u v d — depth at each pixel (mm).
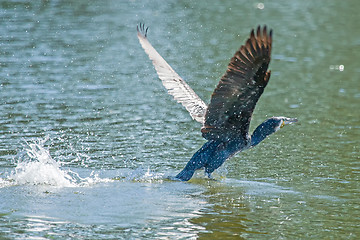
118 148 13414
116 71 21516
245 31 30109
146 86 19703
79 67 21734
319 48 26922
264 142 14336
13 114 15836
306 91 19734
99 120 15703
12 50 23828
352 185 11164
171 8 36781
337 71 22797
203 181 11445
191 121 16016
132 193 10508
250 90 9484
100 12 33969
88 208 9609
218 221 9141
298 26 32125
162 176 11641
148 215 9328
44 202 9867
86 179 11289
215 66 22562
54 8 34344
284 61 24391
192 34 28969
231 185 11195
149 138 14297
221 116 10391
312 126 15711
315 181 11430
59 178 11117
